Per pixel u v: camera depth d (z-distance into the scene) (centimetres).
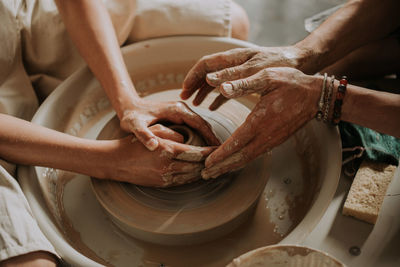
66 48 154
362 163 125
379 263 103
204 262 104
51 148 107
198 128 113
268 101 102
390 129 107
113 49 130
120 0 149
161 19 154
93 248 109
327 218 114
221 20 155
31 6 151
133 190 110
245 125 102
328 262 75
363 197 115
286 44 245
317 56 122
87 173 109
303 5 274
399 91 152
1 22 135
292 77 103
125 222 102
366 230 111
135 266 105
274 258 78
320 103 106
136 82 155
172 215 104
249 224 112
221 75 107
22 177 109
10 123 107
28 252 89
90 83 143
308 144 128
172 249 107
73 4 130
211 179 111
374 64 155
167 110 114
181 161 105
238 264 75
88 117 142
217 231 103
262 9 273
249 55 116
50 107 132
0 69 137
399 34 152
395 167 123
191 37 154
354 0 133
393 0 129
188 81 119
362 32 130
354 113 108
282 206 117
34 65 158
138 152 106
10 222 92
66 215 117
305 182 123
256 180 110
